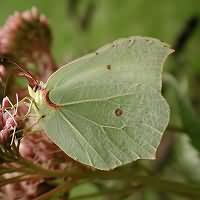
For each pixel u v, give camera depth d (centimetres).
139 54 13
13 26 20
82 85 13
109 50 13
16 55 20
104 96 13
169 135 23
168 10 29
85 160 14
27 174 15
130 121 13
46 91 13
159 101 12
